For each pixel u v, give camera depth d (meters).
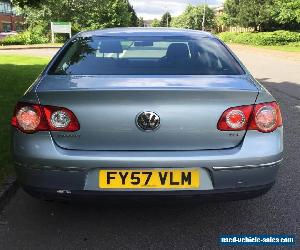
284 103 9.75
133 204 3.25
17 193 4.36
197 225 3.69
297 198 4.26
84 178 3.13
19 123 3.25
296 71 17.48
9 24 77.62
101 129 3.13
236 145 3.21
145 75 3.55
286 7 45.31
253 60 23.62
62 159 3.11
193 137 3.15
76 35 4.47
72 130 3.15
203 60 3.88
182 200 3.20
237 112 3.19
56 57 3.99
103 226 3.65
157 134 3.13
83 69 3.70
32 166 3.18
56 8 47.19
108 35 4.34
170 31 4.47
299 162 5.40
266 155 3.21
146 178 3.13
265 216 3.86
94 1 51.12
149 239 3.45
